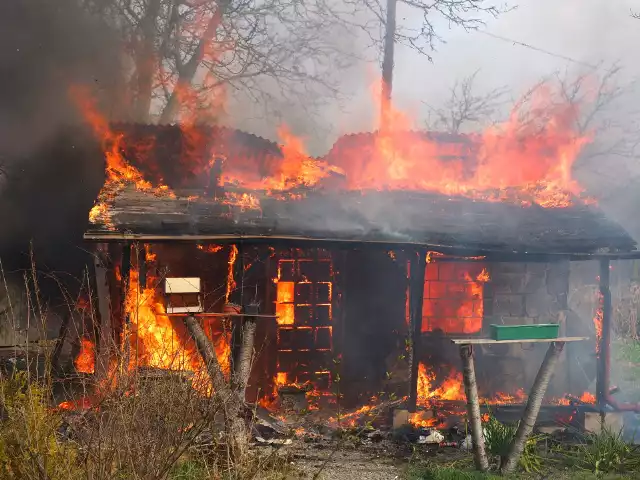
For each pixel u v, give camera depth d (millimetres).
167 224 9094
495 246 9789
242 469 6078
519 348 11047
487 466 7262
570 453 8047
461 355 7094
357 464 7617
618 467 7559
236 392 6773
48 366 5934
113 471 4863
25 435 5230
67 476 4980
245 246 9969
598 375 9664
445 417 9570
